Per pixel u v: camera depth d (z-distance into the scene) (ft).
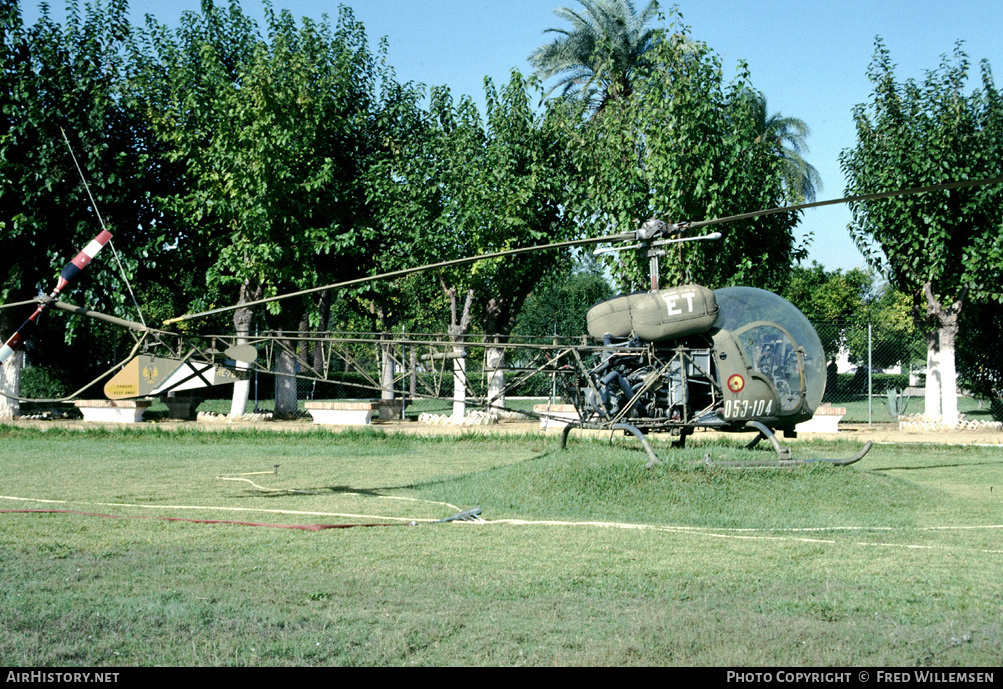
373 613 17.62
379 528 27.30
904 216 71.72
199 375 36.22
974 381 84.94
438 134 78.28
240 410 81.30
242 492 35.88
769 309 37.50
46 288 72.74
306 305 77.71
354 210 80.02
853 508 30.99
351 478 40.70
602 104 113.19
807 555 23.40
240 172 72.38
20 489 36.32
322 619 17.21
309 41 77.87
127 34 75.77
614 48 108.78
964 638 16.05
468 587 19.69
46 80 69.92
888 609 17.95
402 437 61.26
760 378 35.94
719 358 35.91
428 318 124.06
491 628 16.66
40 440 58.90
